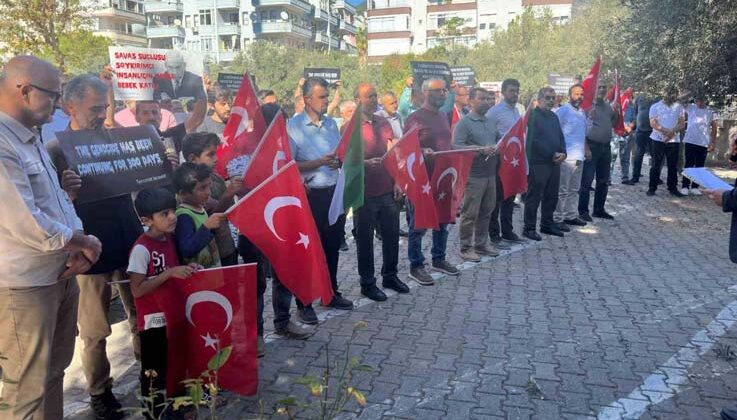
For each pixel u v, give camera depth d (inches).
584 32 1246.3
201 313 128.1
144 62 232.1
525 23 1542.8
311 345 178.2
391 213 218.8
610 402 143.0
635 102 499.8
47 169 106.3
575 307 209.3
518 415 137.3
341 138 186.2
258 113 188.2
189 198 136.8
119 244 136.5
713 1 427.2
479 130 257.3
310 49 2679.6
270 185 139.3
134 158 141.9
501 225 304.7
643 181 502.6
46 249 99.6
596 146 343.0
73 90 130.5
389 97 309.0
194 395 96.7
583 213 351.6
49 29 696.4
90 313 134.1
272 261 142.0
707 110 422.3
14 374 105.0
